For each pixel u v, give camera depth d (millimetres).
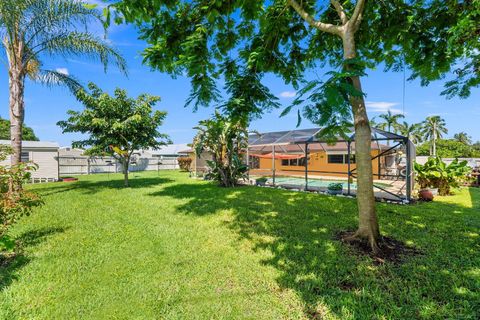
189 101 5027
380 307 2361
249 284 2834
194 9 4281
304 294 2617
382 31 5094
